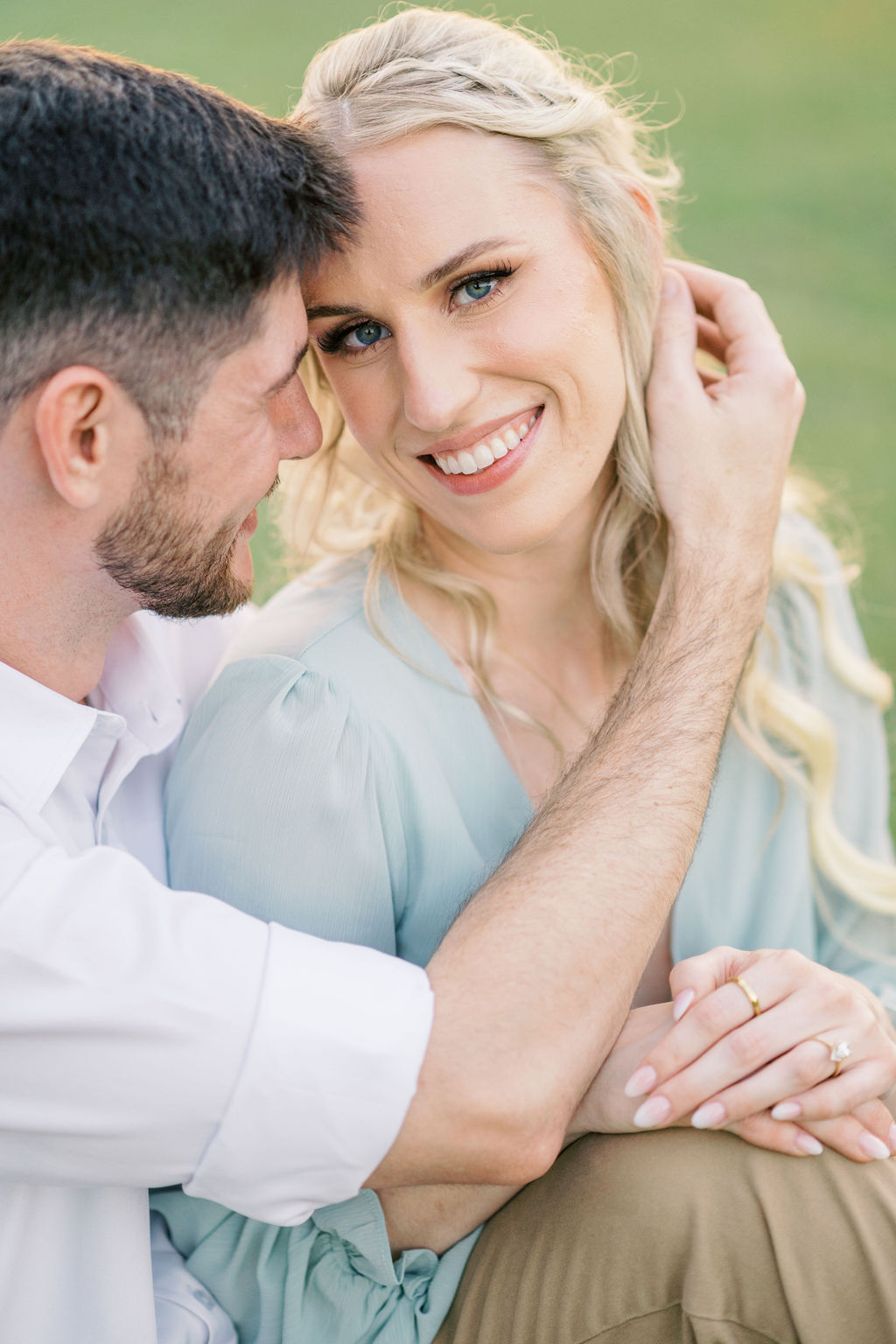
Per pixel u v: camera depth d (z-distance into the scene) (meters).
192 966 1.33
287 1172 1.35
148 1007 1.31
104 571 1.53
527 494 1.78
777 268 6.70
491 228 1.62
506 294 1.67
